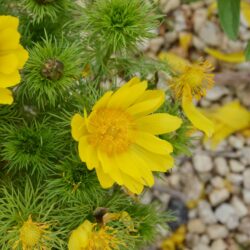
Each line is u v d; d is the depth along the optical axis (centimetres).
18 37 15
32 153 18
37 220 17
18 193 18
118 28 17
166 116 17
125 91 16
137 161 17
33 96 18
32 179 19
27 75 17
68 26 19
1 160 19
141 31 18
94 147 17
